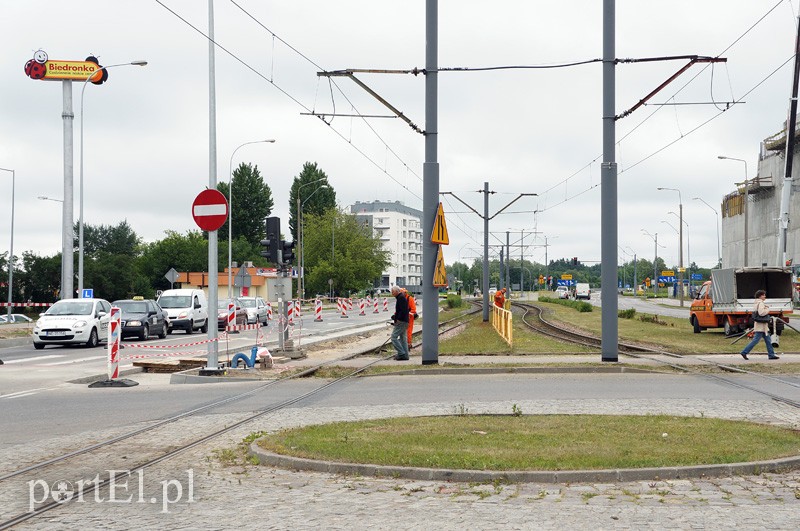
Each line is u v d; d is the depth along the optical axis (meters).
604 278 22.80
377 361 24.81
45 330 32.97
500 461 9.09
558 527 6.89
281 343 26.53
